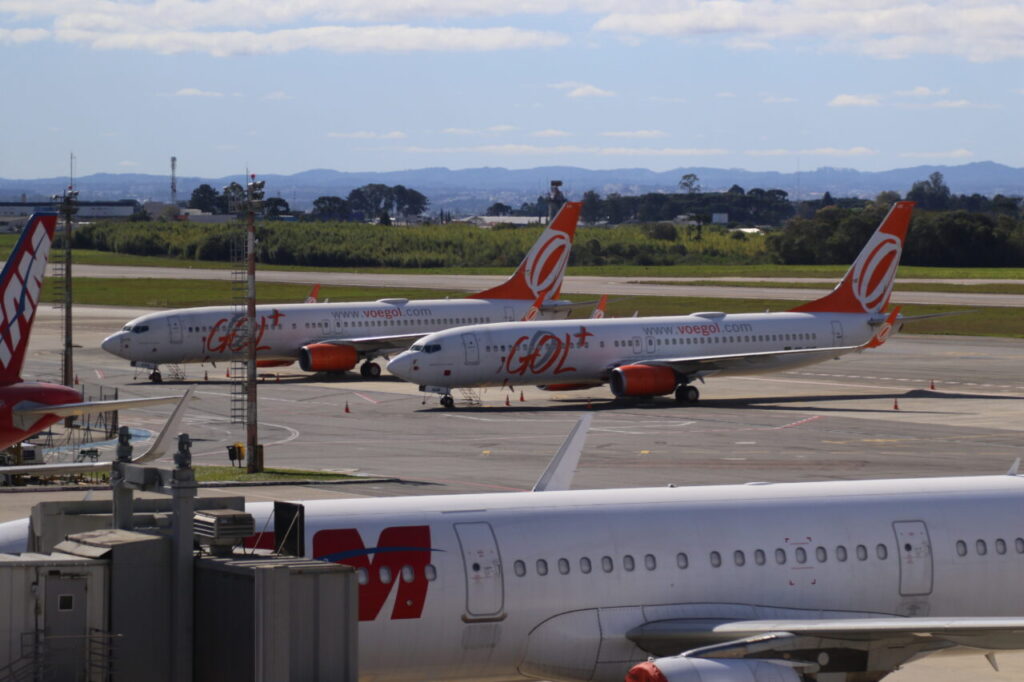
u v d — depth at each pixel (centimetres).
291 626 3347
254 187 10338
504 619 4162
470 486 9869
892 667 4362
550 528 4325
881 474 10319
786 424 13288
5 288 7156
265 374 18225
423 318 18338
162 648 3500
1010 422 13350
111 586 3438
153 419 13675
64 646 3356
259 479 10069
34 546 3919
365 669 4041
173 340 16800
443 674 4169
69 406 6856
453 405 14738
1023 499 4966
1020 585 4834
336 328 17825
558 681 4362
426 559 4100
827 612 4584
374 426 13275
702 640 4234
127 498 3709
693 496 4650
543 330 14950
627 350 15250
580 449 5759
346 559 4019
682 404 14988
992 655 4581
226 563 3416
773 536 4578
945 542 4766
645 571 4375
